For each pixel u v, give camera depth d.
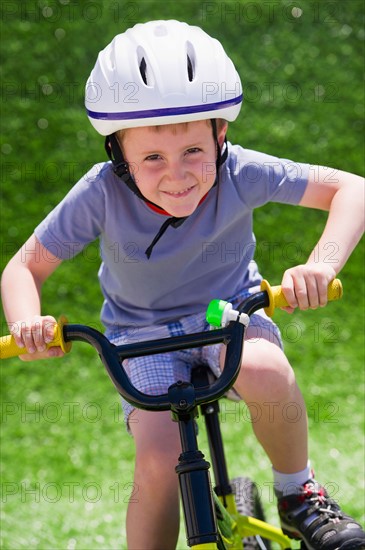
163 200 3.41
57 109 8.14
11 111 8.12
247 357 3.54
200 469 2.90
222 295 3.92
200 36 3.49
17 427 6.46
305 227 7.67
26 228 7.58
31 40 8.42
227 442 6.16
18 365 6.93
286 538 3.86
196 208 3.73
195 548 2.85
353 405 6.57
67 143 7.99
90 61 8.37
